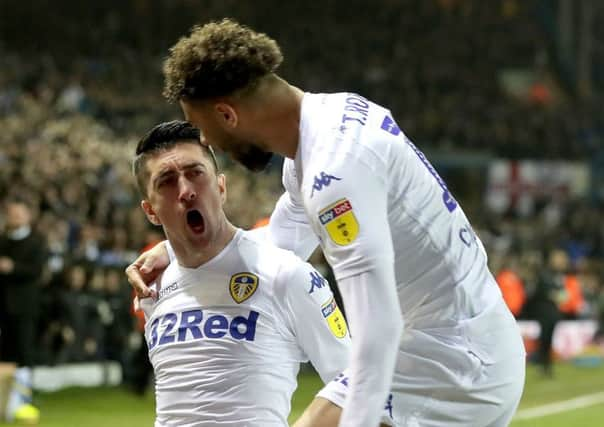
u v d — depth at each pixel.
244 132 3.90
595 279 27.16
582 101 43.22
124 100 30.92
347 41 40.69
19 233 13.38
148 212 4.80
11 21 35.44
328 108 3.93
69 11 37.69
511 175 34.84
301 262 4.67
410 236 4.06
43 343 15.25
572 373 20.77
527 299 21.48
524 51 44.25
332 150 3.81
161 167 4.46
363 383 3.64
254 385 4.52
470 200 34.66
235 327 4.54
